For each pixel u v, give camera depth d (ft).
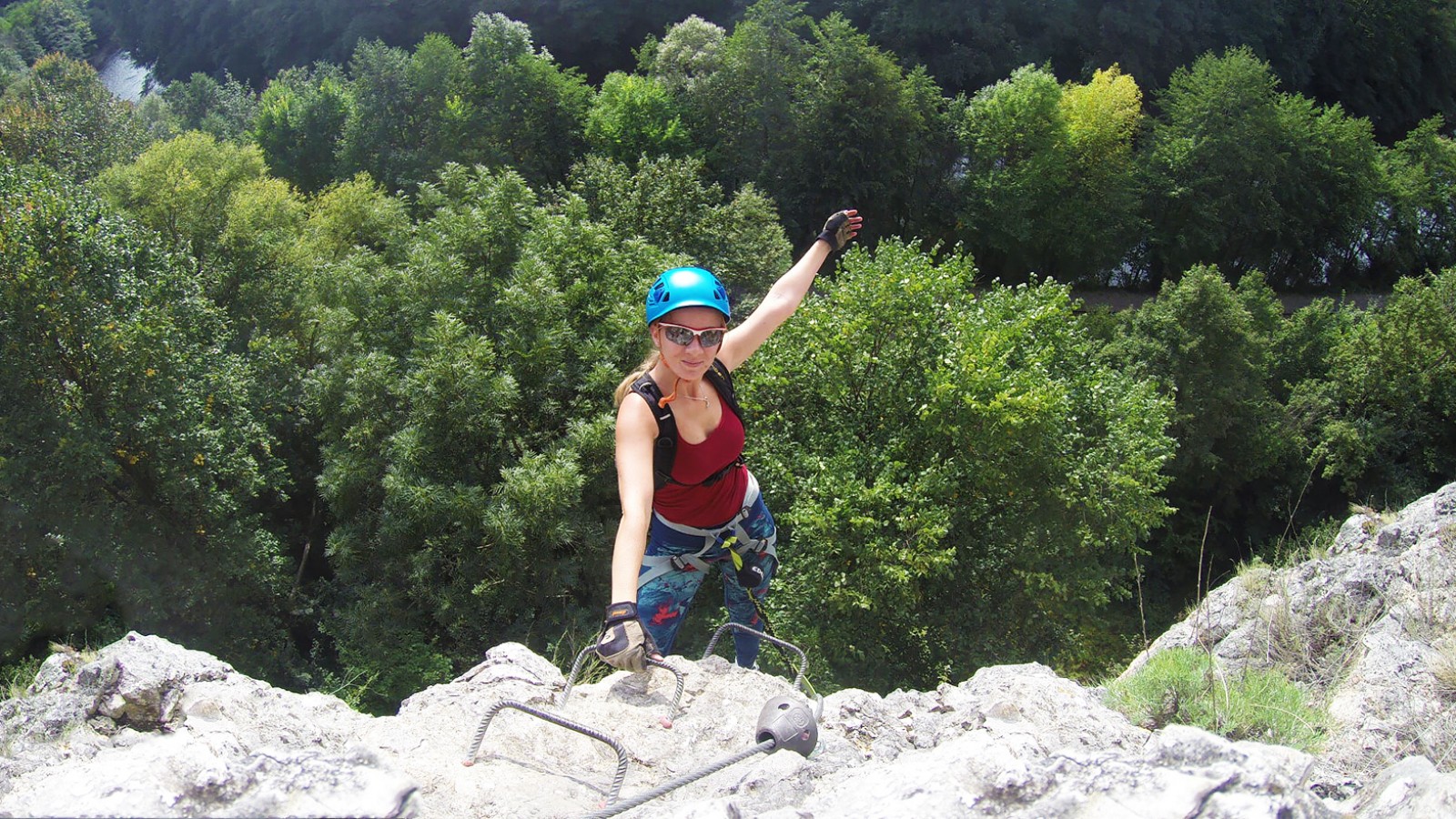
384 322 69.92
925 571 50.29
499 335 66.28
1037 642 58.70
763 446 57.62
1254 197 163.32
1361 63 232.12
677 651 56.65
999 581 58.49
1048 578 56.13
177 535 62.23
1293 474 106.01
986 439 53.88
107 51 321.52
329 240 102.12
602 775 9.80
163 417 58.34
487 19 150.41
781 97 149.28
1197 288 99.09
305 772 5.63
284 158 151.43
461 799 8.86
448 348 60.80
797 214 152.35
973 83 203.62
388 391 63.77
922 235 160.97
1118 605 91.86
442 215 72.28
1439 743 12.71
